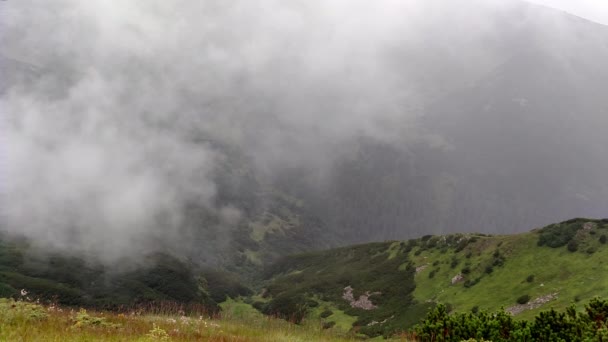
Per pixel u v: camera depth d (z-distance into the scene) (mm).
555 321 19312
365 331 103875
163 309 31062
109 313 25312
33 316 16828
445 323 19672
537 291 83250
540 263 92625
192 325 21578
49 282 125562
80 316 17891
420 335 20391
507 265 100062
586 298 70188
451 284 109688
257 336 21047
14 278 115812
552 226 103938
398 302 117625
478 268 107875
